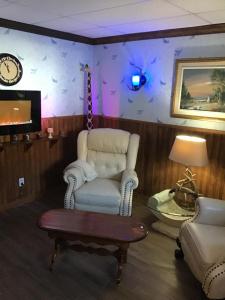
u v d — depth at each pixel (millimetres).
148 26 3197
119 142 3465
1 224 3057
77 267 2371
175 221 2857
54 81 3797
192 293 2123
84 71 4188
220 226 2342
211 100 3180
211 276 1814
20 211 3385
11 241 2727
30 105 3482
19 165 3498
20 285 2139
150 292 2121
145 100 3791
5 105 3209
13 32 3191
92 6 2461
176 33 3301
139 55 3732
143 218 3295
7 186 3406
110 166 3496
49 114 3836
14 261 2422
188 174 3186
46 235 2848
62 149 4078
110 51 4047
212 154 3238
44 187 3912
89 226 2240
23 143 3402
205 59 3125
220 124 3166
